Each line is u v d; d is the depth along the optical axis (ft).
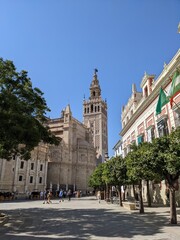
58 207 94.58
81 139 338.95
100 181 141.49
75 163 305.73
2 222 46.88
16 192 175.11
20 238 33.71
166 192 89.66
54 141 66.03
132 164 53.01
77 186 297.74
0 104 48.93
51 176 269.23
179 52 74.84
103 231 39.06
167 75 80.07
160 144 46.19
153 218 53.83
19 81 60.70
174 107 78.33
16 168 184.55
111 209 82.33
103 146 441.27
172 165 41.96
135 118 124.88
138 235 35.04
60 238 33.53
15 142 53.78
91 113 459.32
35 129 52.34
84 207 94.07
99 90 483.10
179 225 43.39
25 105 58.39
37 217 60.08
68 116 314.76
